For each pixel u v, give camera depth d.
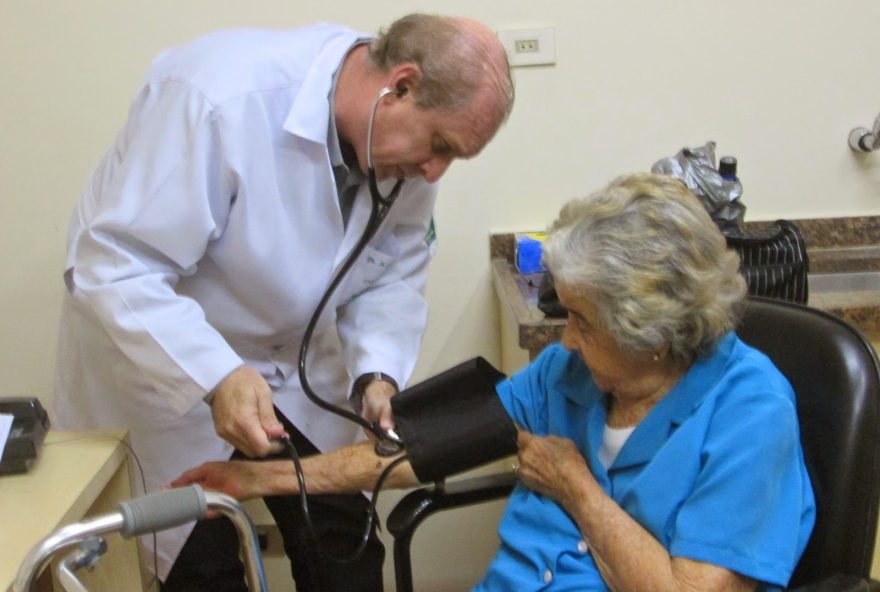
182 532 1.52
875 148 2.08
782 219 1.96
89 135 2.07
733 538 1.05
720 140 2.12
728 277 1.10
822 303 1.70
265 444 1.21
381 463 1.33
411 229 1.67
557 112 2.10
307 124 1.32
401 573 1.33
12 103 2.05
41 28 2.02
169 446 1.52
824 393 1.13
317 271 1.45
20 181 2.08
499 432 1.23
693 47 2.07
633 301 1.04
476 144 1.27
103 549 0.83
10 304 2.14
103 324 1.28
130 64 2.04
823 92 2.10
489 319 2.21
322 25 1.52
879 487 1.06
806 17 2.06
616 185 1.11
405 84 1.24
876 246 2.16
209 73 1.31
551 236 1.11
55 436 1.29
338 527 1.63
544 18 2.05
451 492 1.33
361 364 1.54
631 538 1.11
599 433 1.24
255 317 1.48
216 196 1.31
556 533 1.23
